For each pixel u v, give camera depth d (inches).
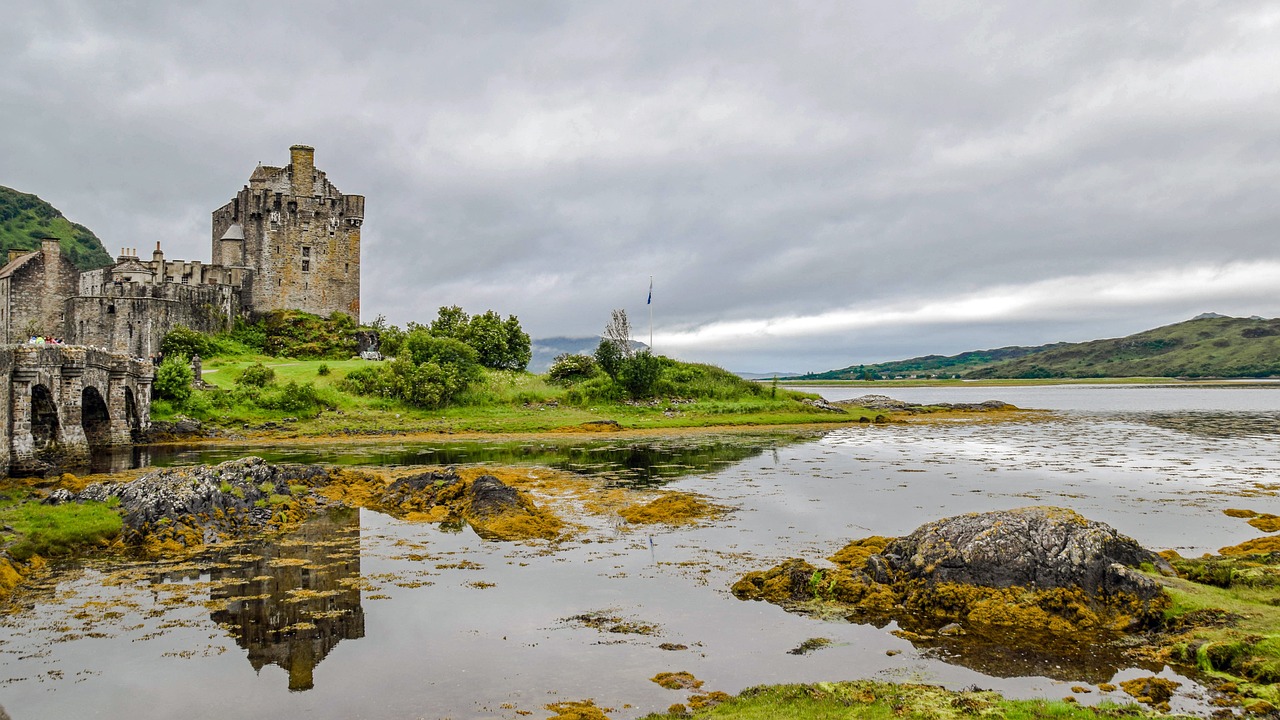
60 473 1724.9
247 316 4542.3
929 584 849.5
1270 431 3051.2
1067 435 2955.2
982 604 809.5
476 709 613.3
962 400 6968.5
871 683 646.5
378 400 3282.5
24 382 1701.5
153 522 1163.9
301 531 1235.9
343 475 1656.0
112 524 1156.5
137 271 4375.0
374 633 781.9
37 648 745.6
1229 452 2295.8
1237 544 1121.4
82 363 2028.8
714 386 4057.6
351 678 674.2
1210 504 1435.8
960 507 1419.8
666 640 760.3
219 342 4190.5
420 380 3344.0
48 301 4033.0
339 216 4813.0
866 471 1911.9
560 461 2121.1
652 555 1079.0
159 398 2910.9
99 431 2432.3
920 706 597.6
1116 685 646.5
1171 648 701.9
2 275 4028.1
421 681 666.8
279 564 1037.8
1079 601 796.0
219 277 4530.0
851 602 860.6
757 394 4136.3
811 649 736.3
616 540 1169.4
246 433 2773.1
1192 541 1141.7
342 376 3484.3
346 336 4500.5
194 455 2239.2
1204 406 5142.7
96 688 657.0
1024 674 673.0
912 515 1346.0
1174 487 1633.9
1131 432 3068.4
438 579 966.4
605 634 776.9
